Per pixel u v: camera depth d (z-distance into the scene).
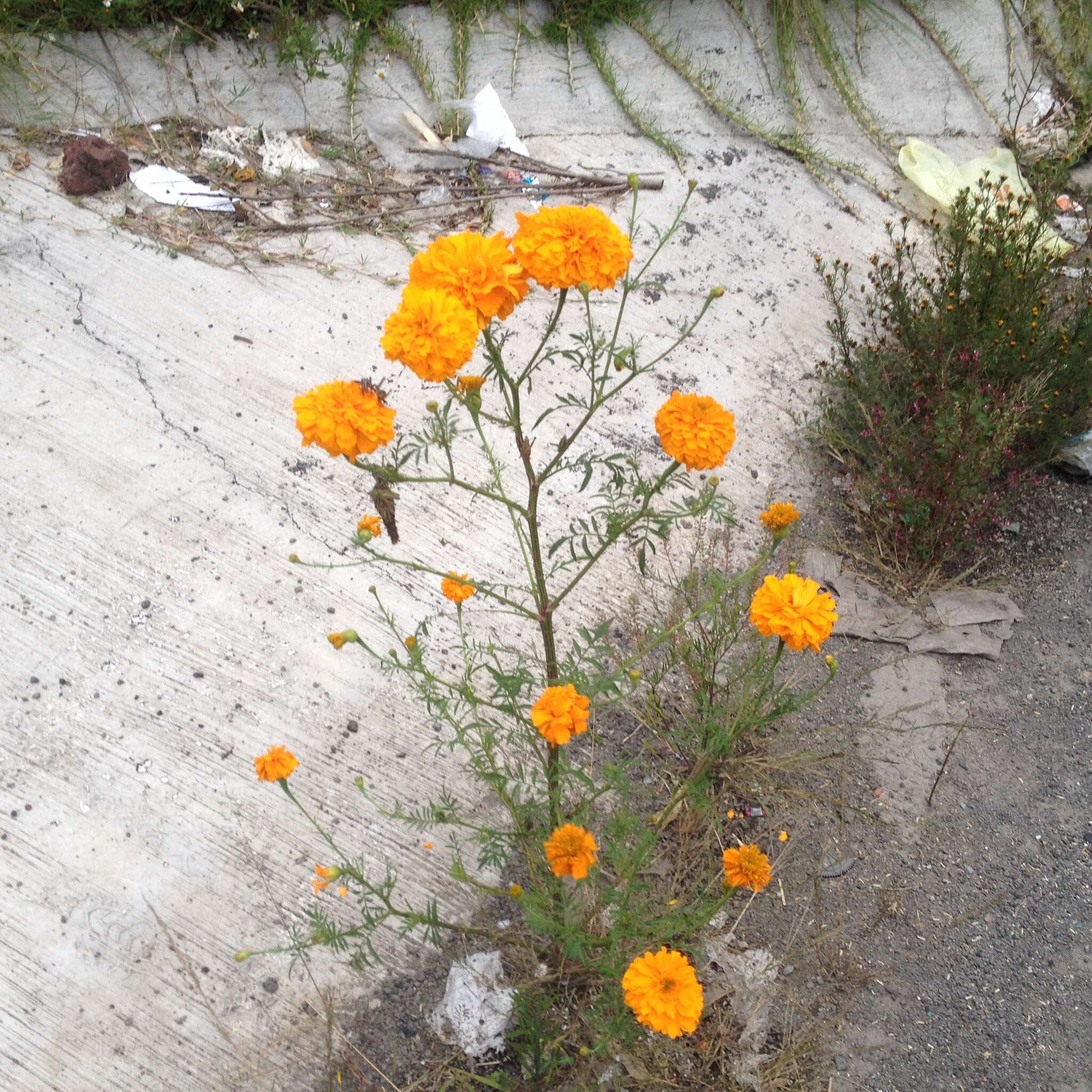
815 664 1.28
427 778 1.15
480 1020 1.01
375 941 1.05
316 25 1.75
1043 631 1.33
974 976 1.08
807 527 1.40
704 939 1.07
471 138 1.71
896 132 1.90
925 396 1.42
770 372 1.54
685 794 1.04
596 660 1.00
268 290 1.50
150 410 1.36
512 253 0.81
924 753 1.22
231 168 1.61
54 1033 0.98
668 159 1.78
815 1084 1.00
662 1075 0.98
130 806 1.10
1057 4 2.03
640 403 1.47
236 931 1.04
